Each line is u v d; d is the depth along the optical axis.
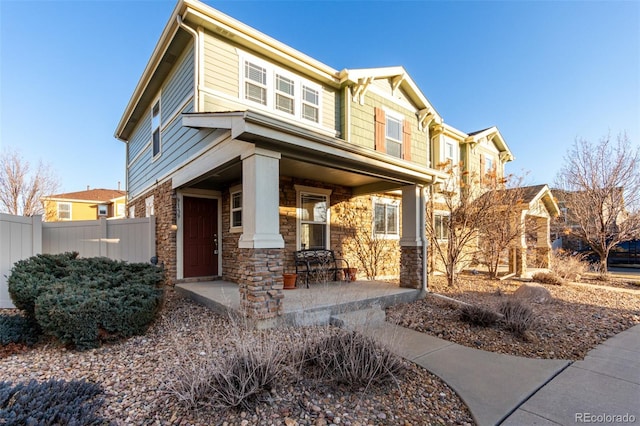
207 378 2.73
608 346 4.38
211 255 8.24
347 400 2.79
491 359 3.86
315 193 8.38
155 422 2.44
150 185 9.80
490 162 15.03
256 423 2.44
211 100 6.64
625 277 12.31
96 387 2.81
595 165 11.59
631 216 11.17
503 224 9.80
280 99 7.88
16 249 5.89
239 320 4.36
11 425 2.07
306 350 3.33
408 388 3.08
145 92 9.58
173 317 5.14
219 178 7.38
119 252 7.69
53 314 3.74
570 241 16.86
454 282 8.97
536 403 2.87
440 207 11.79
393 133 10.34
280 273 4.69
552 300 7.27
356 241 9.42
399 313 5.89
